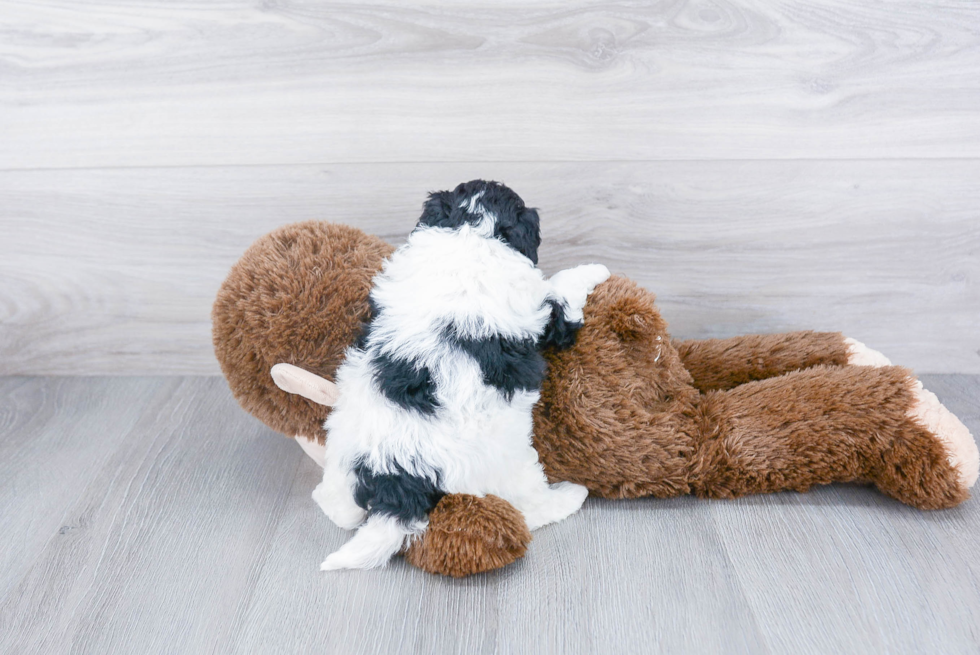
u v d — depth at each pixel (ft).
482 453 3.08
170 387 4.72
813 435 3.38
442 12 3.77
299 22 3.82
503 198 3.25
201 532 3.44
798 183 4.12
